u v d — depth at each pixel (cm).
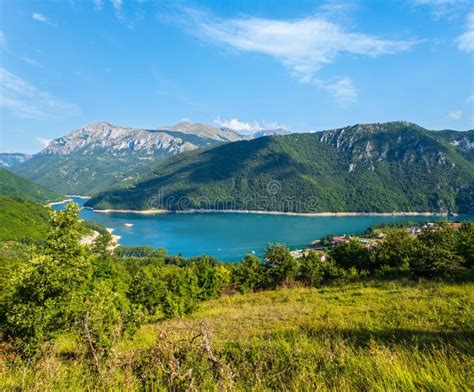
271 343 654
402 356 516
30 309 742
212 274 2397
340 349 603
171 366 462
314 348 648
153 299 1742
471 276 1722
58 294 789
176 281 1919
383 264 2386
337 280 2391
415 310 1052
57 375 525
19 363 626
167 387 449
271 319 1229
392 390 393
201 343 510
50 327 750
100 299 802
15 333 763
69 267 819
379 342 696
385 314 1041
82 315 727
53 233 833
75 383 507
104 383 489
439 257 1889
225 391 427
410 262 2058
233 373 485
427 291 1447
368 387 416
